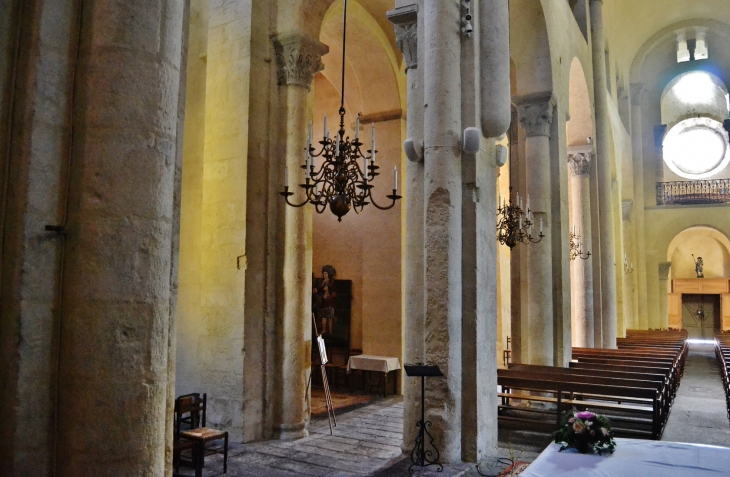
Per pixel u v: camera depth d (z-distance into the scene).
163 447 3.23
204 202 9.55
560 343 12.59
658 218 29.62
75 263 3.08
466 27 7.75
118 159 3.14
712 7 27.48
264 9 9.68
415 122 7.98
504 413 10.25
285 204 9.52
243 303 8.97
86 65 3.21
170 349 3.54
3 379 3.03
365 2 12.84
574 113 17.50
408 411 7.58
